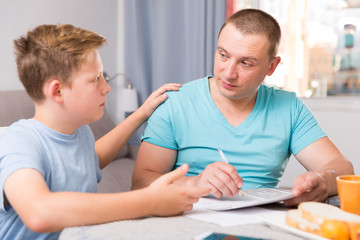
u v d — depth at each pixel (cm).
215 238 60
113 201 68
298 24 302
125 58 312
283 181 283
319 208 71
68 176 89
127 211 69
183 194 75
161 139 123
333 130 279
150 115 126
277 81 306
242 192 94
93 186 97
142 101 310
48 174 85
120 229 64
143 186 111
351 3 291
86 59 84
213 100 127
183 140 124
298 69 304
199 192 76
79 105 85
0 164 73
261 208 86
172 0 299
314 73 303
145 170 121
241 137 123
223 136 123
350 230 61
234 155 122
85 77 84
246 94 117
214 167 94
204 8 290
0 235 82
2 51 206
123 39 318
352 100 287
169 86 131
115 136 114
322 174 97
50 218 64
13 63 211
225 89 115
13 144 77
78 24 270
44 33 85
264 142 124
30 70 83
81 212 65
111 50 309
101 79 89
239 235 62
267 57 113
